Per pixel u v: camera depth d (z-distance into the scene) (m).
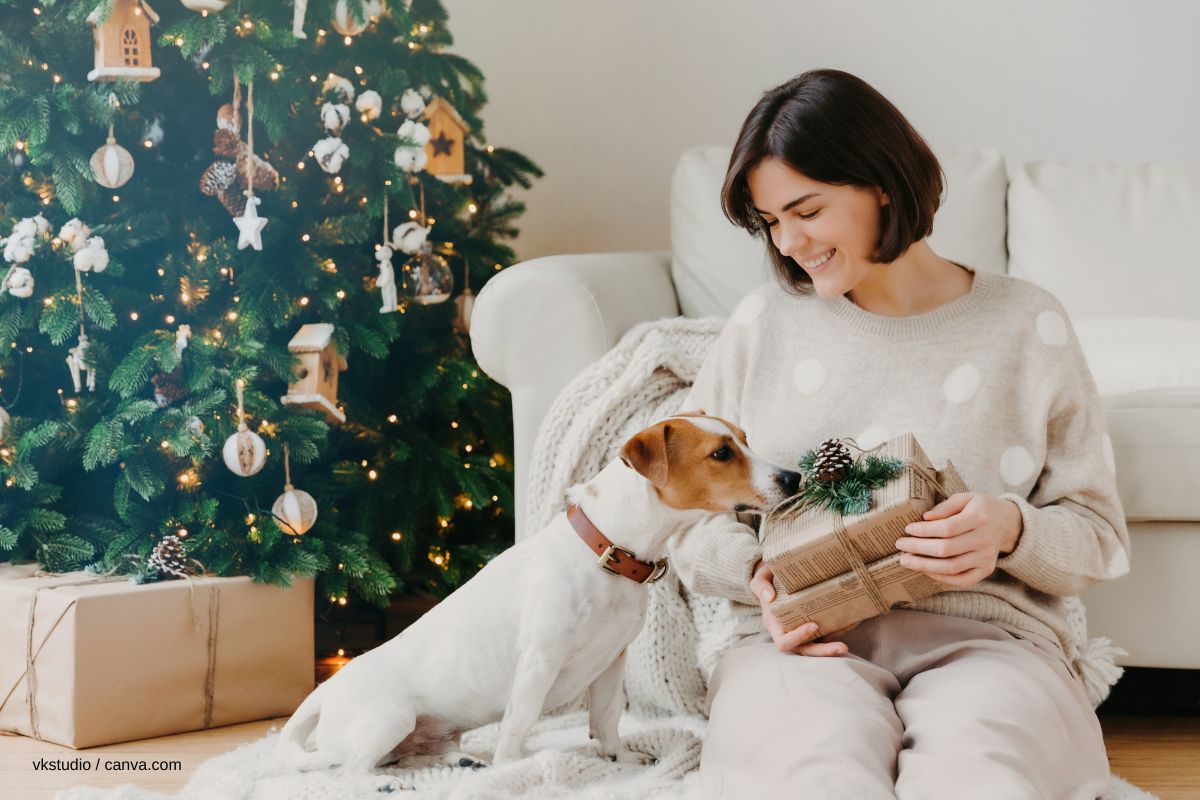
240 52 2.26
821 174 1.33
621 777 1.52
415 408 2.53
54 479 2.36
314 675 2.33
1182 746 1.90
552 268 2.13
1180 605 1.91
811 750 1.14
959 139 3.28
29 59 2.28
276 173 2.32
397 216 2.59
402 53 2.63
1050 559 1.31
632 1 3.41
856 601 1.32
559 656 1.51
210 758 1.84
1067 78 3.21
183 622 2.06
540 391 2.12
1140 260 2.61
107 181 2.21
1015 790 1.04
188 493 2.30
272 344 2.28
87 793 1.54
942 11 3.25
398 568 2.53
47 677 1.98
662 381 1.98
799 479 1.41
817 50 3.33
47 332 2.31
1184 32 3.15
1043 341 1.40
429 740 1.62
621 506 1.50
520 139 3.47
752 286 2.61
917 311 1.46
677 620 1.85
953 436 1.40
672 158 3.44
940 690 1.24
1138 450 1.86
